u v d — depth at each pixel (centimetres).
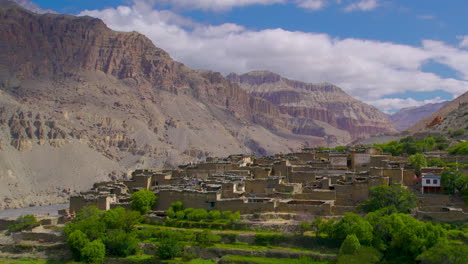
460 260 10844
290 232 13912
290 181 18175
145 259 13775
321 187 16525
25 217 17462
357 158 19588
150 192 17012
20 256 14762
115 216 15362
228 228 14625
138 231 15025
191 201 16275
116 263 13900
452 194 15225
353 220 12950
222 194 16475
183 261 13462
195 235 14225
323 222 13625
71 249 14300
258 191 16838
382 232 12531
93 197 17412
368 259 11544
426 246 11825
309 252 12900
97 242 14175
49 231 15862
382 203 14212
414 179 16362
